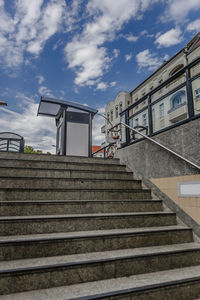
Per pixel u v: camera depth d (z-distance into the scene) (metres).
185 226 2.27
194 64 2.45
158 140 2.96
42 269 1.31
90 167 3.58
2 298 1.17
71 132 5.90
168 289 1.36
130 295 1.25
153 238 1.94
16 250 1.50
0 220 1.75
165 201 2.67
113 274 1.47
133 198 2.85
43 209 2.13
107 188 3.00
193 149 2.28
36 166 3.28
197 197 2.16
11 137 8.61
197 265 1.77
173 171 2.58
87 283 1.38
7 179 2.57
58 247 1.61
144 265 1.58
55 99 6.12
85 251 1.67
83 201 2.30
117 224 2.12
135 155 3.59
